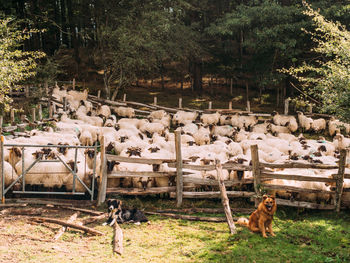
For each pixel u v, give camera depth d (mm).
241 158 11086
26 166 9898
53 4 36344
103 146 9727
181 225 8844
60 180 9984
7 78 11297
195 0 30734
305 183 10258
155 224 8828
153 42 24719
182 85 33500
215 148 13844
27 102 21219
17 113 19656
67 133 14969
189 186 10578
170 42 27641
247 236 8062
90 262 6609
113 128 16484
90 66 36594
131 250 7277
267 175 10016
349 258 7105
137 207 9977
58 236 7684
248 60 33156
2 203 9359
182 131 16656
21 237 7523
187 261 6844
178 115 21281
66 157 10922
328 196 10312
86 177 10180
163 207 10148
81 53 38500
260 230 8203
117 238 7645
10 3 28344
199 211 9773
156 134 15906
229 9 34188
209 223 9000
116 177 10141
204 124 19766
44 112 20109
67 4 34562
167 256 7051
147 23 25656
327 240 8031
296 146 15203
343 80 10094
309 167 10023
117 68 26266
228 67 34625
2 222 8273
